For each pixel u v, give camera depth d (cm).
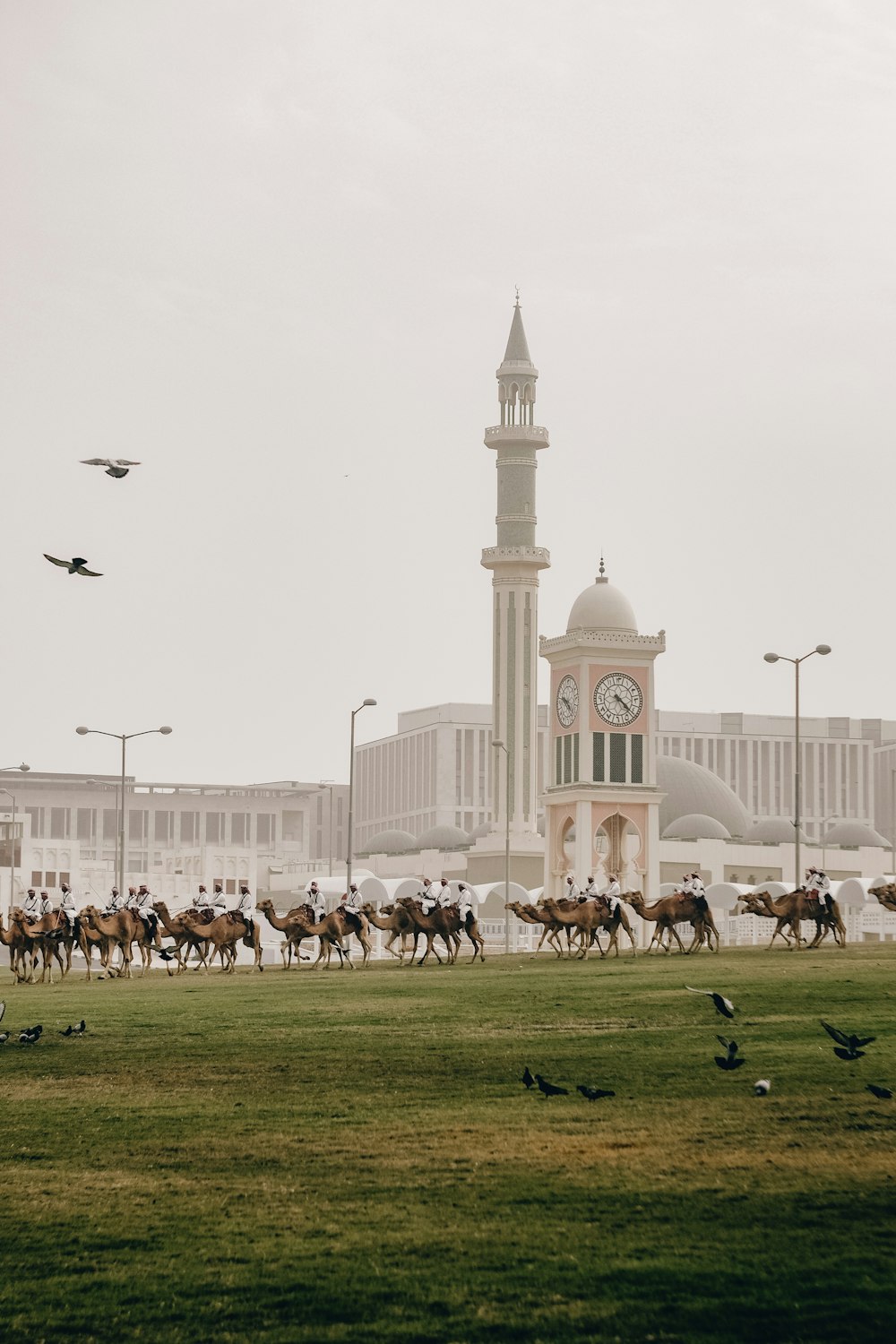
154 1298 1977
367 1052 3750
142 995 5359
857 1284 1936
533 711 16025
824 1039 3694
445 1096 3162
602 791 12469
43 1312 1936
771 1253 2066
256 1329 1864
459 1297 1944
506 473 16162
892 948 6931
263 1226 2266
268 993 5312
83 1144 2809
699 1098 3047
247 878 18650
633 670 12694
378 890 12625
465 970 6259
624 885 12962
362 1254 2122
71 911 6569
